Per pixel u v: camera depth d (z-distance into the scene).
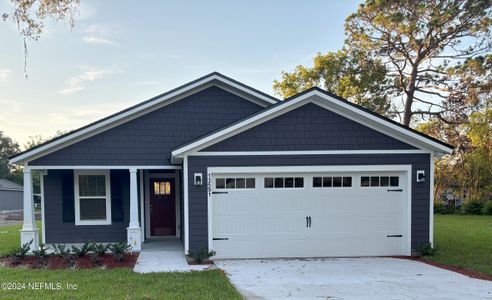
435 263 8.46
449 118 22.22
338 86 24.03
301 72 25.84
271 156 9.03
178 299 5.55
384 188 9.34
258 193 9.08
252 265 8.24
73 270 7.51
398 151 9.28
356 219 9.28
